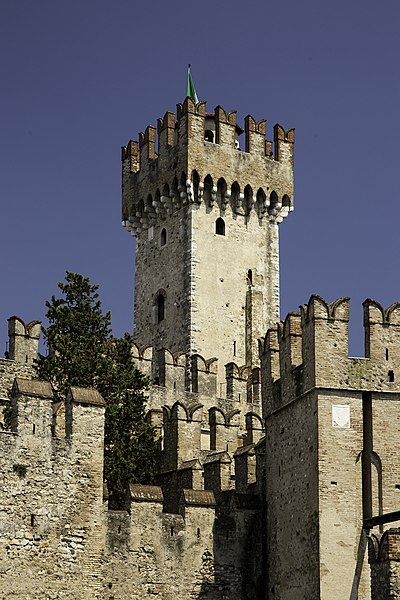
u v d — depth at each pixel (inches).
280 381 2300.7
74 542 2112.5
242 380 3415.4
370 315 2201.0
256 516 2310.5
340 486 2112.5
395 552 1833.2
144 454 2581.2
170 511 2568.9
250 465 2433.6
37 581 2060.8
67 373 2593.5
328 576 2074.3
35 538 2074.3
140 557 2178.9
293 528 2186.3
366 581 2084.2
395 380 2183.8
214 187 3860.7
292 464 2214.6
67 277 2753.4
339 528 2096.5
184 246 3821.4
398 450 2154.3
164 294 3878.0
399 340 2206.0
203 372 3334.2
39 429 2122.3
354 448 2134.6
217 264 3836.1
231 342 3794.3
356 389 2156.7
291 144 4062.5
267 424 2341.3
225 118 3932.1
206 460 2536.9
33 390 2133.4
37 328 2950.3
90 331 2726.4
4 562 2036.2
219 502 2361.0
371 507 2121.1
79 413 2165.4
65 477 2127.2
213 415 2893.7
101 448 2175.2
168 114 3956.7
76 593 2098.9
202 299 3779.5
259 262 3914.9
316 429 2132.1
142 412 2640.3
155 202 3941.9
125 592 2150.6
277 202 3976.4
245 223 3924.7
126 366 2699.3
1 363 2871.6
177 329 3789.4
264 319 3865.7
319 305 2177.7
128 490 2204.7
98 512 2150.6
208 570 2242.9
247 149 3969.0
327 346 2165.4
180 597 2203.5
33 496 2087.8
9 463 2078.0
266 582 2272.4
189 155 3823.8
